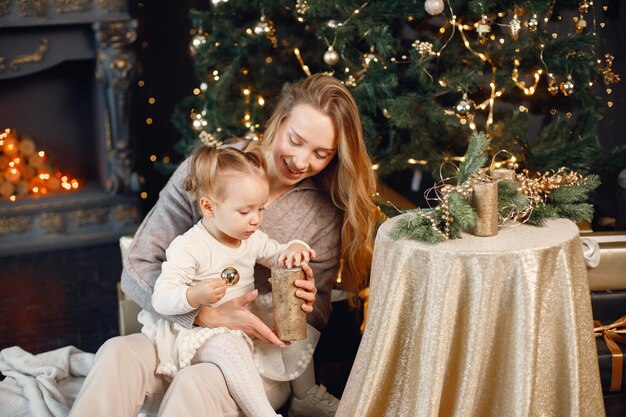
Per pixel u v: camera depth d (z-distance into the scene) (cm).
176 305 223
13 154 502
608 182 364
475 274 198
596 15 341
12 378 266
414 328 206
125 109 485
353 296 270
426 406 200
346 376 283
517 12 296
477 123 329
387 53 299
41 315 381
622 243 273
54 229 488
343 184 246
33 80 514
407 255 206
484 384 204
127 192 501
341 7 307
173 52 535
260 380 223
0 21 457
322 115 234
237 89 360
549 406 204
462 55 314
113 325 368
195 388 215
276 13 346
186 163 256
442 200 217
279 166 242
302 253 232
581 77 307
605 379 264
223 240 233
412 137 318
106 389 218
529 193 230
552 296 202
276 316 229
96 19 468
